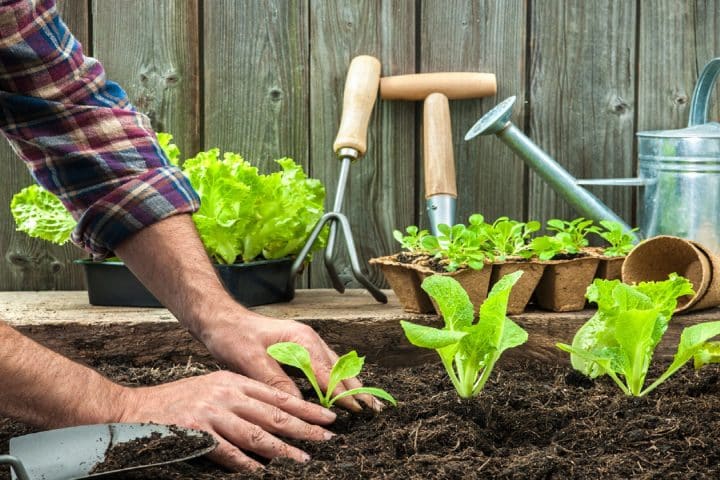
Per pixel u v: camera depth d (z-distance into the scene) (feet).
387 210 6.97
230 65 6.82
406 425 3.92
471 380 4.30
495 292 4.13
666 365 5.13
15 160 6.84
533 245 5.54
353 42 6.82
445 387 4.78
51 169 4.28
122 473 3.35
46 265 6.96
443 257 5.65
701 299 5.54
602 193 7.00
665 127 6.91
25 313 5.83
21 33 4.07
